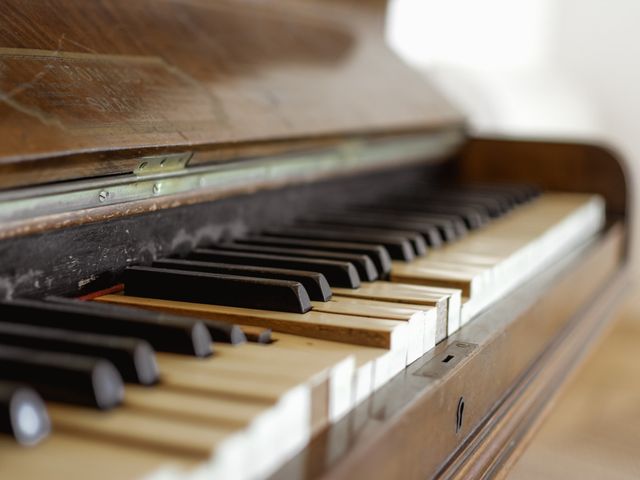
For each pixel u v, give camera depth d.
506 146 1.23
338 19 1.03
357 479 0.45
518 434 0.64
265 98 0.74
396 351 0.53
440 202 0.94
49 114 0.53
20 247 0.52
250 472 0.42
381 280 0.66
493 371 0.62
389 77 1.04
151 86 0.63
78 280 0.56
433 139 1.10
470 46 1.58
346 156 0.85
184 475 0.39
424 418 0.51
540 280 0.79
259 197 0.75
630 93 1.51
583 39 1.52
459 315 0.62
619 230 1.13
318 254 0.65
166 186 0.61
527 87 1.57
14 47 0.55
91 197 0.55
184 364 0.47
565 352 0.78
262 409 0.43
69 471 0.39
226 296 0.56
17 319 0.50
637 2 1.48
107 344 0.45
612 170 1.18
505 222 0.89
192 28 0.73
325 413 0.47
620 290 1.04
